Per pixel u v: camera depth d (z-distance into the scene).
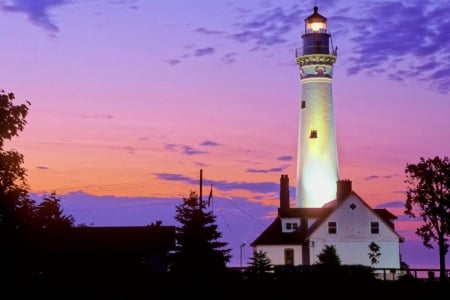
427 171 82.56
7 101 36.25
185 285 60.94
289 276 66.69
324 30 112.44
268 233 96.12
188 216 63.09
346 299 62.38
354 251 91.31
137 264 62.53
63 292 50.47
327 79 110.25
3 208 35.56
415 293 64.00
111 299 56.66
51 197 38.09
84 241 63.03
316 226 92.19
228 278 63.84
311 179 108.50
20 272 36.25
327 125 109.44
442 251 82.12
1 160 35.84
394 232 91.50
